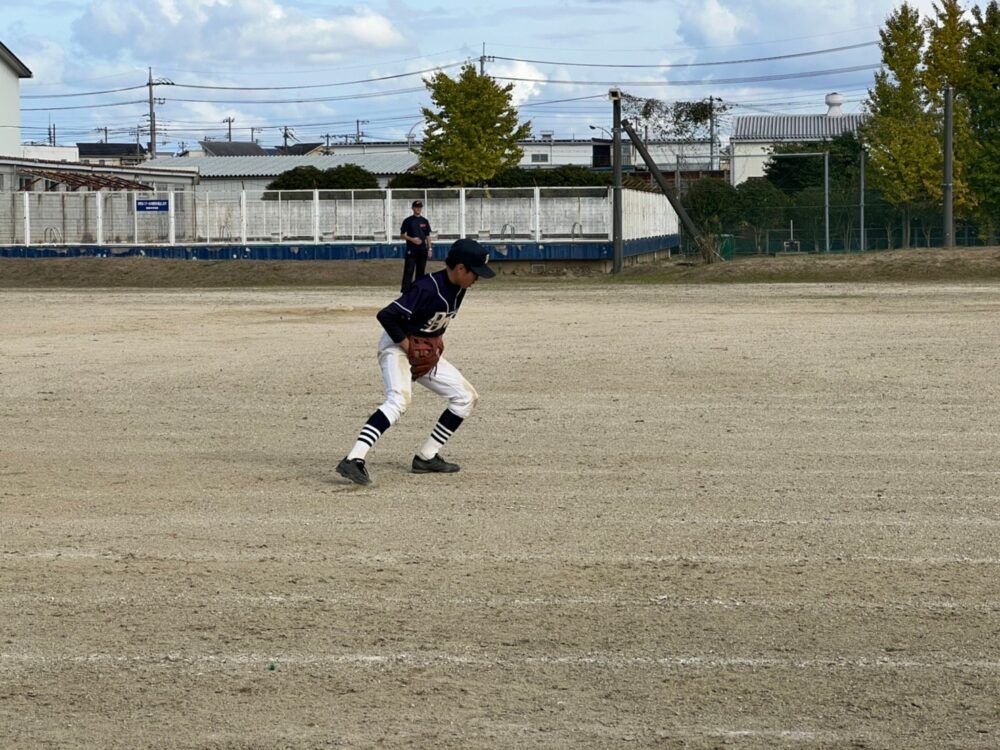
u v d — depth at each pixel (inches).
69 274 1531.7
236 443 444.5
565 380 588.4
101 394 563.2
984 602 254.5
